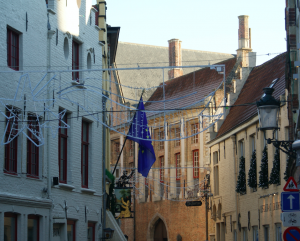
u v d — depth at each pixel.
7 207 16.78
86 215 22.89
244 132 32.94
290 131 21.52
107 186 28.47
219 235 39.59
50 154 19.95
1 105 17.05
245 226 32.47
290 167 21.81
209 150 41.00
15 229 17.52
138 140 23.19
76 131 22.23
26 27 18.83
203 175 44.25
